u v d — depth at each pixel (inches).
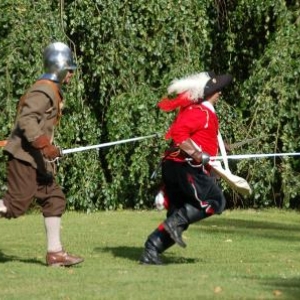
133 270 835.4
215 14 1630.2
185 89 892.6
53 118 866.8
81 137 1551.4
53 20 1504.7
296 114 1509.6
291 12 1540.4
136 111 1524.4
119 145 1534.2
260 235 1174.3
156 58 1553.9
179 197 892.0
